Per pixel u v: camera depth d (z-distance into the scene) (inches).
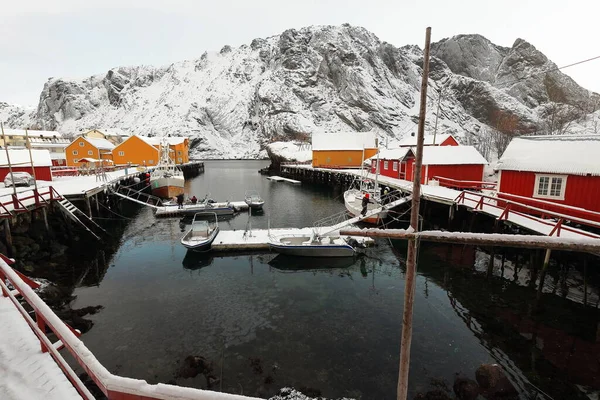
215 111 7037.4
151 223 1075.3
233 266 693.9
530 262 618.2
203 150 6053.2
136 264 708.7
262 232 886.4
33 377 171.6
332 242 758.5
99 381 103.8
